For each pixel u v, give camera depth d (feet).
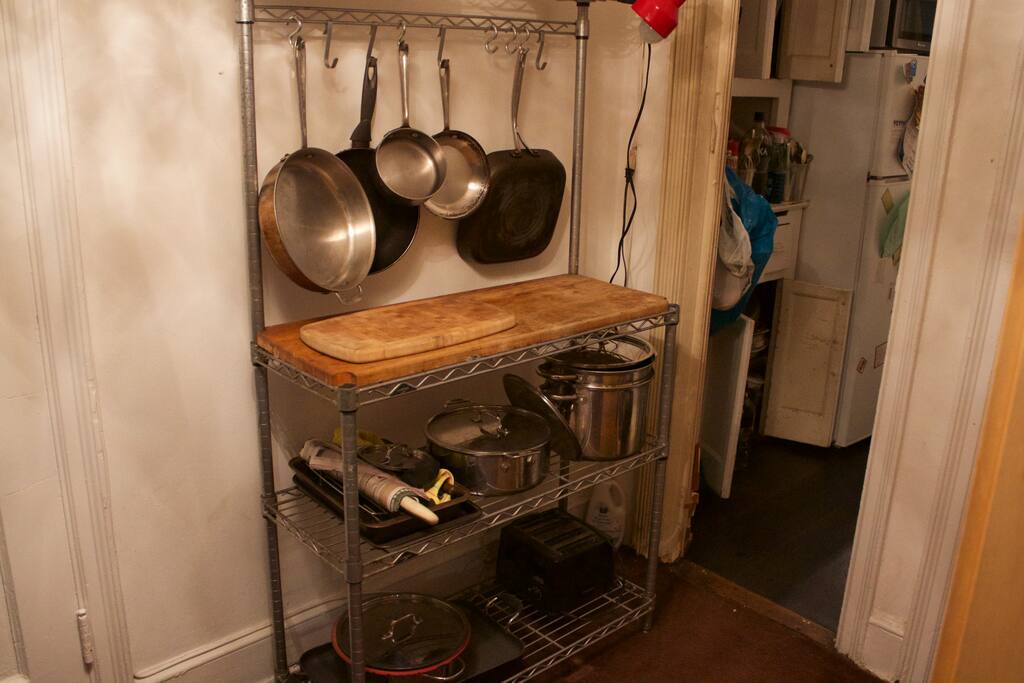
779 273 10.36
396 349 4.99
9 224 4.64
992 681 1.76
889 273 10.48
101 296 5.05
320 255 5.61
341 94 5.74
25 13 4.45
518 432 5.99
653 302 6.27
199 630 5.98
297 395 6.08
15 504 4.96
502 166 6.40
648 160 7.53
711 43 6.89
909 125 9.95
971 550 1.73
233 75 5.27
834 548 8.78
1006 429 1.61
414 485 5.54
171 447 5.55
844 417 10.91
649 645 7.13
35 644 5.24
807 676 6.78
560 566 6.77
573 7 6.83
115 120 4.88
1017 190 5.44
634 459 6.69
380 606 6.50
